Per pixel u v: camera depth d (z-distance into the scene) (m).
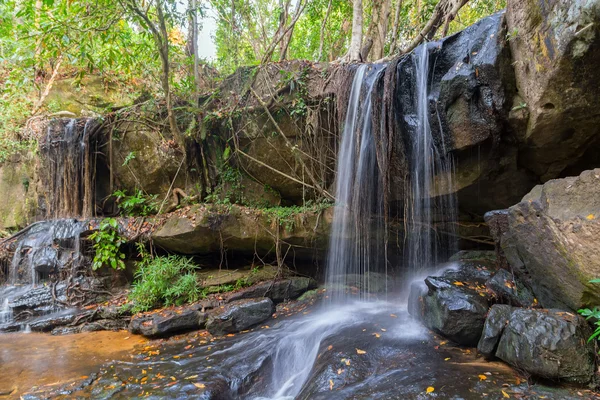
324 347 4.31
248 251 7.19
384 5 8.43
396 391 3.02
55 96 10.20
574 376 2.77
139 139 7.91
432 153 5.12
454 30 10.37
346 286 6.55
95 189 8.41
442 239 6.07
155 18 8.36
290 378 4.33
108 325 6.05
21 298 6.66
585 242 2.85
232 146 7.55
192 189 7.77
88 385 3.96
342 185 6.24
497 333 3.37
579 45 3.31
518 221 3.71
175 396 3.61
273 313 6.07
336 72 6.24
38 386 3.97
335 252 6.77
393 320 4.94
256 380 4.16
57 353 4.98
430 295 4.27
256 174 7.55
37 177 8.55
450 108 4.75
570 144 4.36
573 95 3.72
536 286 3.64
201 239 6.65
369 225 6.05
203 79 9.52
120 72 10.21
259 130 7.10
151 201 7.96
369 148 5.68
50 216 8.15
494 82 4.40
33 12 5.91
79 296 6.76
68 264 7.04
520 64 4.18
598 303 2.90
